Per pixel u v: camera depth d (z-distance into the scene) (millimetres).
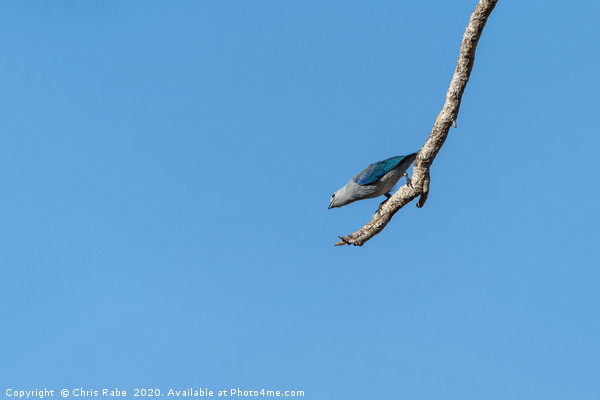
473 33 15281
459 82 16156
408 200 18938
